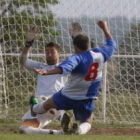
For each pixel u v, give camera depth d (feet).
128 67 121.90
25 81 120.16
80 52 72.84
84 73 71.56
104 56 73.36
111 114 117.80
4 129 91.76
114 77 121.60
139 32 120.98
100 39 117.91
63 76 81.76
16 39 121.29
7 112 115.14
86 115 75.25
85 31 119.03
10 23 122.21
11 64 119.55
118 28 120.88
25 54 81.87
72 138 64.34
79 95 72.84
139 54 121.08
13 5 122.31
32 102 76.07
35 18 122.31
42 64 82.17
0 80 116.98
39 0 122.62
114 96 121.08
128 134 87.40
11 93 118.93
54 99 73.20
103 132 90.27
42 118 79.30
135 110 120.57
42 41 119.14
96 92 74.18
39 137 65.26
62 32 120.16
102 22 76.54
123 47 120.78
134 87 123.03
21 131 78.54
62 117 73.26
